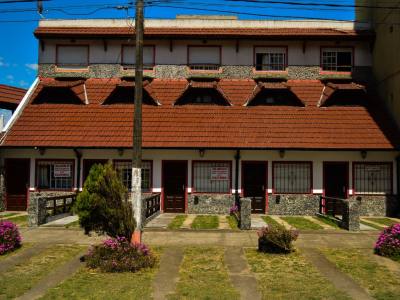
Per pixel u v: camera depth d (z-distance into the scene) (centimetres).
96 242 1400
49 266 1124
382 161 2152
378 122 2216
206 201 2156
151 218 1898
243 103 2338
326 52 2488
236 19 2577
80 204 1154
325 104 2319
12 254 1245
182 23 2523
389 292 927
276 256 1237
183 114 2284
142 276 1038
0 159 2191
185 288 951
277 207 2148
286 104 2350
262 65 2484
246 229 1636
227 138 2142
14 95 2447
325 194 2152
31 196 2172
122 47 2505
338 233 1583
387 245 1244
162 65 2489
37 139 2141
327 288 952
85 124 2220
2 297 893
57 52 2517
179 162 2178
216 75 2462
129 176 2162
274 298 888
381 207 2139
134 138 1222
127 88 2356
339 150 2080
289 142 2112
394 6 2166
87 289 941
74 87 2375
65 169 2180
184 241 1428
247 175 2175
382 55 2345
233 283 989
